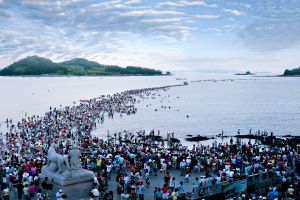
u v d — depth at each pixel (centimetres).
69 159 2492
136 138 6309
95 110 10344
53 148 2606
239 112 11044
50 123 7206
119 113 10619
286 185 2966
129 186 2561
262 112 11006
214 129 8000
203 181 2759
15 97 16475
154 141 6284
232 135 7225
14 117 9350
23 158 3725
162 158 3547
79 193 2438
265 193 2834
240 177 2953
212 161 3475
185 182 2986
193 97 16825
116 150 3978
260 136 6862
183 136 7162
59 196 2230
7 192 2378
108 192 2627
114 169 3322
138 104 13400
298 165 3456
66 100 14788
